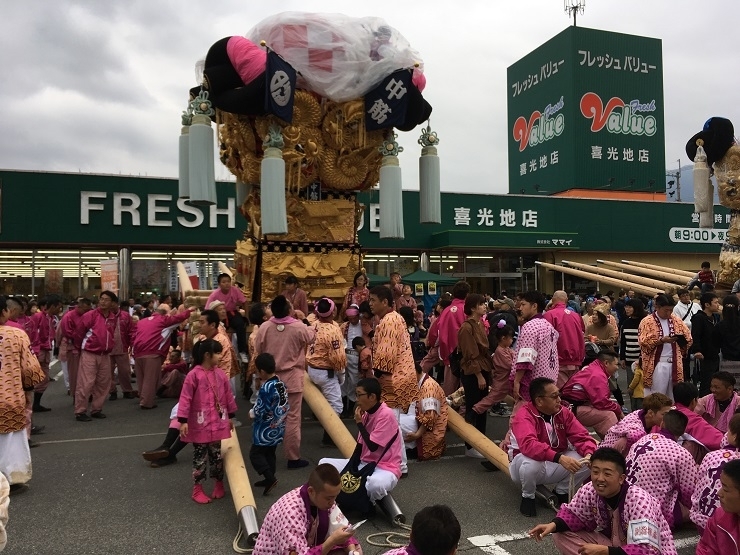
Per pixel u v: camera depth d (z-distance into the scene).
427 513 2.50
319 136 9.45
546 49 35.34
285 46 8.69
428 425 6.75
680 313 9.39
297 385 6.37
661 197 34.28
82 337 9.37
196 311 10.21
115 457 7.03
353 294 9.65
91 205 20.41
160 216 21.11
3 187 19.56
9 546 4.49
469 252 25.92
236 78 8.82
